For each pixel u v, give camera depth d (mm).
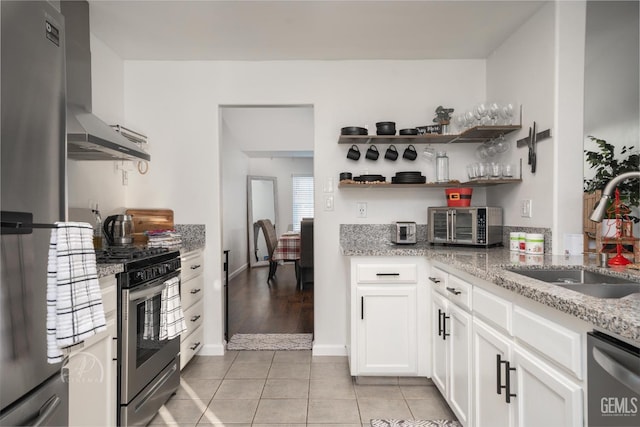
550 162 2207
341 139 2891
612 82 2055
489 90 2982
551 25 2193
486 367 1636
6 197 1034
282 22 2479
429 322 2486
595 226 2043
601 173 2090
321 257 3066
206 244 3098
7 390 1033
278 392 2436
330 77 3074
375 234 3064
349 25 2521
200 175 3105
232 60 3084
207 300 3096
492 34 2650
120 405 1784
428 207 2889
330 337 3074
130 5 2273
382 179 2891
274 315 4215
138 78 3088
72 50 2193
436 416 2145
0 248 1009
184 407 2246
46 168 1211
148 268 1978
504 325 1465
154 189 3104
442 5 2268
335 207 3072
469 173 2766
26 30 1122
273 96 3084
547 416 1193
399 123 3061
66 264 1163
